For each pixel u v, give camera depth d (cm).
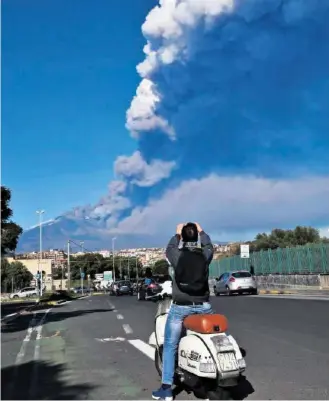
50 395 663
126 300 3459
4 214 2648
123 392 661
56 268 14425
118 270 14300
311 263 3216
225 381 533
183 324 582
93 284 11800
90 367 845
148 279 812
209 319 552
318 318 1386
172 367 588
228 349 538
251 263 4297
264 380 693
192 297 579
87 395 654
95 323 1642
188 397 613
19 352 1056
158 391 598
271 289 3403
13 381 761
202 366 535
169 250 594
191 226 594
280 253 3691
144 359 904
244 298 2528
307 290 2862
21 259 14375
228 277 3105
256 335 1124
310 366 776
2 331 1480
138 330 1373
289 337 1073
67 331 1433
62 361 920
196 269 577
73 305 3039
